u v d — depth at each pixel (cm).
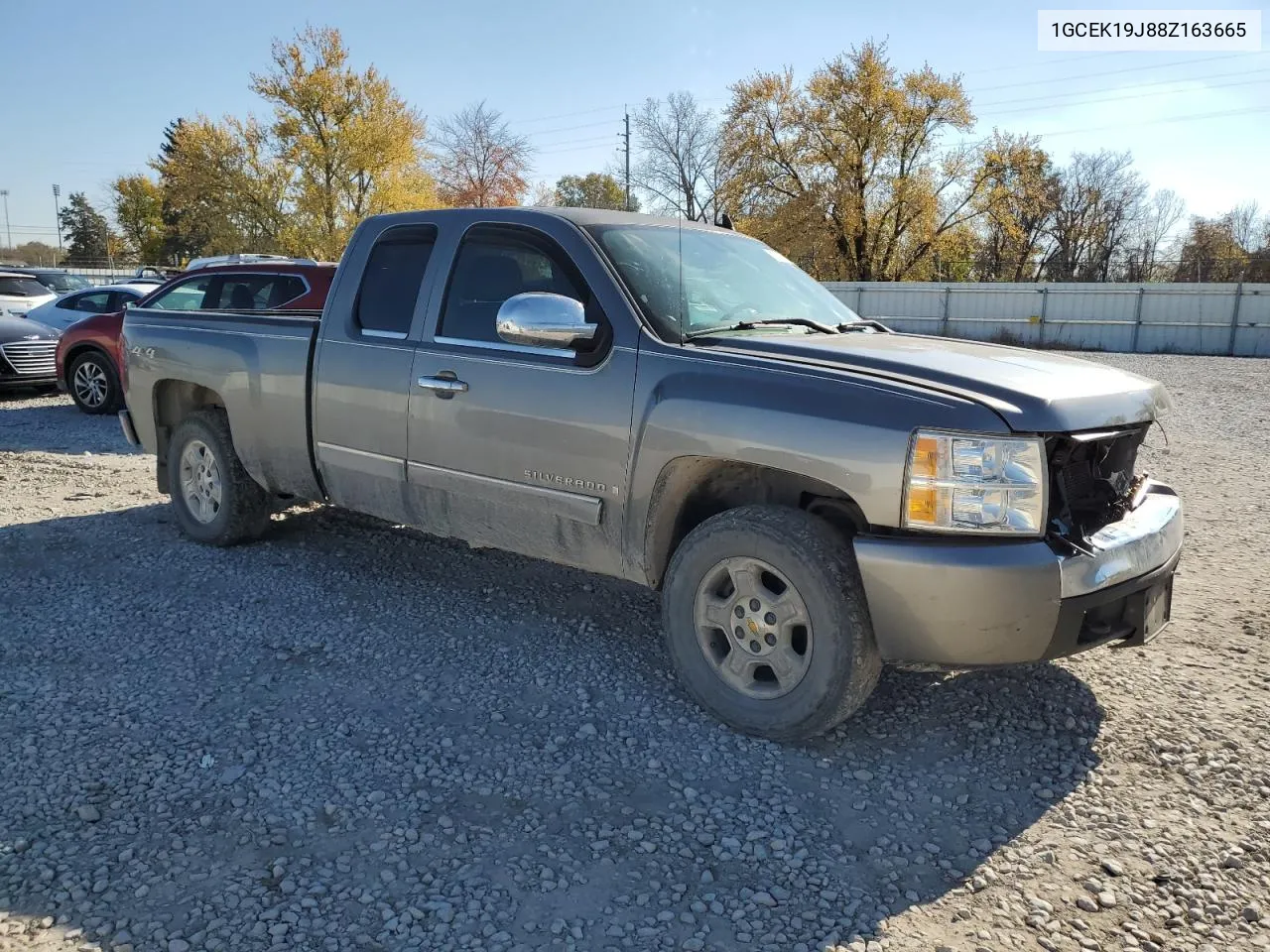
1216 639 454
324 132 4597
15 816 292
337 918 250
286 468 520
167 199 4916
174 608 478
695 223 470
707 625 362
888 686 397
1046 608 304
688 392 354
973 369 339
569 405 386
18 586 507
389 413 454
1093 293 3131
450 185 5575
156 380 595
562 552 407
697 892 265
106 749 335
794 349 360
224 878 265
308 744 342
